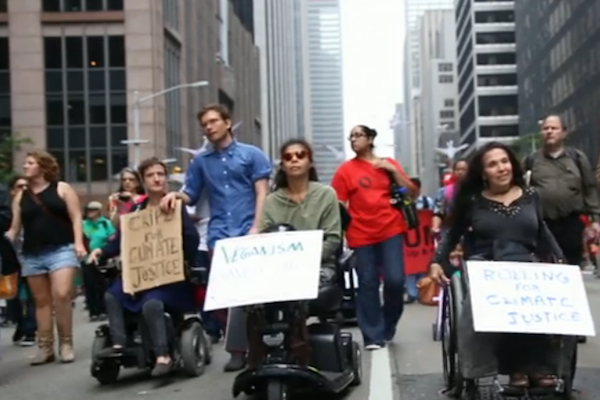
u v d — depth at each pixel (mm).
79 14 56188
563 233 9172
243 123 102750
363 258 9484
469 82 142625
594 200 9242
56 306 9742
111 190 55969
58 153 56312
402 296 9672
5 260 8984
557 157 9203
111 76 56250
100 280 8500
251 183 8766
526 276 6195
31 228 9617
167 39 60750
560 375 6309
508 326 6008
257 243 6648
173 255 8117
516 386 6469
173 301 8148
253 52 117312
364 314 9578
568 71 82188
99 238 14578
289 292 6395
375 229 9453
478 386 6758
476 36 134375
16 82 56281
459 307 6340
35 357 9852
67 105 56344
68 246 9703
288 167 7434
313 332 7035
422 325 11664
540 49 96125
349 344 7457
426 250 14117
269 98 161375
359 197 9477
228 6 93375
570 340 6281
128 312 8188
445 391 7125
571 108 81250
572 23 79938
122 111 56219
